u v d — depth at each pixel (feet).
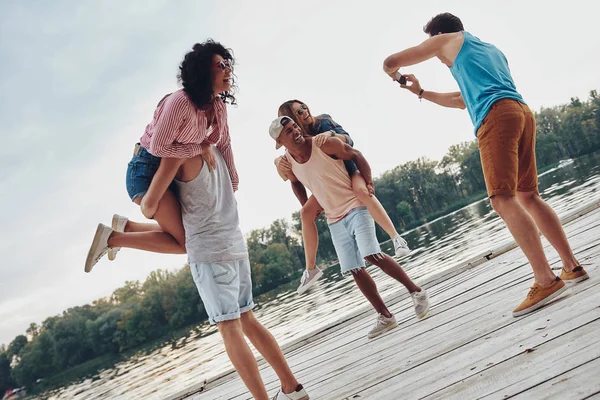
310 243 12.73
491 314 9.07
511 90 8.23
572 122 343.05
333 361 10.85
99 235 7.98
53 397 163.22
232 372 13.67
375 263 11.43
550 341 6.39
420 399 6.31
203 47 7.70
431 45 8.96
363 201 11.65
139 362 161.48
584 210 15.10
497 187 8.06
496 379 5.93
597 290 7.60
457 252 79.92
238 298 8.00
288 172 12.71
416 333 10.21
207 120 8.09
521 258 13.17
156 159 8.14
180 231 8.04
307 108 12.91
